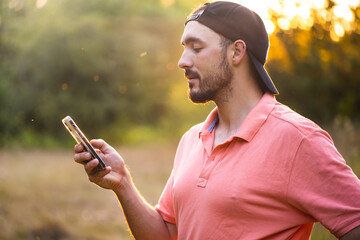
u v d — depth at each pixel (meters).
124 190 1.53
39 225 6.00
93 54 19.50
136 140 20.88
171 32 22.67
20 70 16.88
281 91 12.29
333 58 6.32
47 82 18.52
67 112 19.23
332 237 3.05
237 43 1.33
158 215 1.60
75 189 9.09
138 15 22.61
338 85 11.09
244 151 1.27
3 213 6.29
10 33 8.34
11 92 17.31
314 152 1.19
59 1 18.81
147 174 11.72
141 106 21.70
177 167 1.58
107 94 20.50
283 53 6.75
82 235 5.88
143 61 21.69
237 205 1.23
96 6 21.09
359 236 1.11
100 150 1.55
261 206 1.22
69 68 18.89
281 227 1.21
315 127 1.24
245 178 1.23
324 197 1.17
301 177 1.19
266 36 1.39
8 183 9.30
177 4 26.91
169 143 20.30
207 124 1.45
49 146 17.89
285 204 1.22
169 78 22.73
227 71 1.34
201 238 1.27
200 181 1.31
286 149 1.22
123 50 20.95
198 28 1.35
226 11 1.34
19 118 17.80
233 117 1.37
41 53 17.56
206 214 1.27
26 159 14.32
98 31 19.77
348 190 1.15
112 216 6.98
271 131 1.26
